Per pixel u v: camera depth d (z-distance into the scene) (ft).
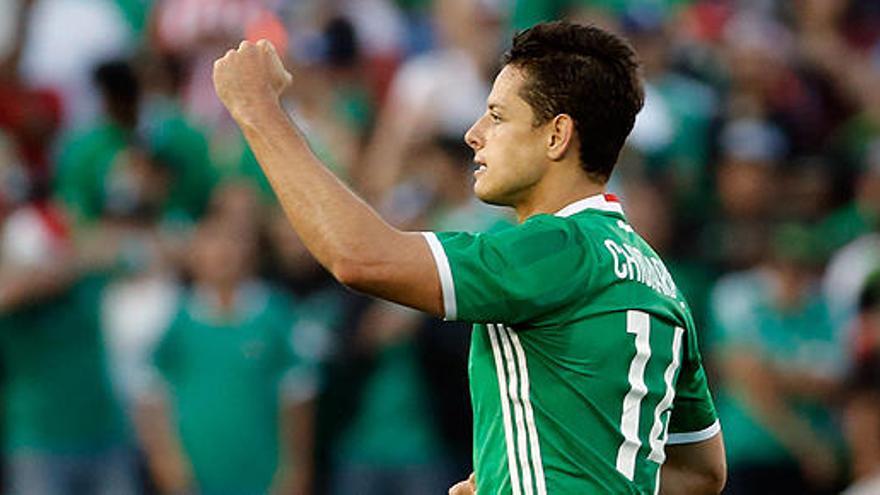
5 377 119.03
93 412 119.44
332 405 116.98
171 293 120.57
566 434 57.16
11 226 119.96
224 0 149.69
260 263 120.67
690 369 61.67
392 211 121.80
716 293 123.75
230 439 117.70
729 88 148.25
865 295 111.34
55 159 139.03
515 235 57.06
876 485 101.81
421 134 131.03
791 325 121.29
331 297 118.42
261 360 118.21
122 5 156.15
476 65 136.46
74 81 151.33
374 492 115.75
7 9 150.61
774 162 135.03
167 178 129.80
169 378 118.62
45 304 118.01
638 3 149.18
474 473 61.11
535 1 145.38
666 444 63.26
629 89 59.16
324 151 134.31
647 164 127.13
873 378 106.63
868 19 165.78
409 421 115.14
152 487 119.55
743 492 119.44
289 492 117.80
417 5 156.04
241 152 126.00
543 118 58.59
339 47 143.33
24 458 118.73
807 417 120.37
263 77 58.18
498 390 58.03
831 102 153.99
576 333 57.26
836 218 135.23
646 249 60.08
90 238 123.65
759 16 160.76
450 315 56.24
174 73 149.79
